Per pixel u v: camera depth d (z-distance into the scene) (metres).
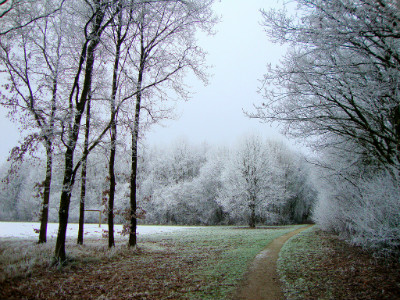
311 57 7.30
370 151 8.12
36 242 12.27
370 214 7.10
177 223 41.66
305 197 42.22
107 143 10.95
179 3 11.49
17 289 6.14
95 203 39.09
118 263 9.58
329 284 6.40
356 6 5.86
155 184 42.97
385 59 6.17
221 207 41.88
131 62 12.67
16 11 9.33
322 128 7.75
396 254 7.39
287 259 9.74
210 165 42.75
